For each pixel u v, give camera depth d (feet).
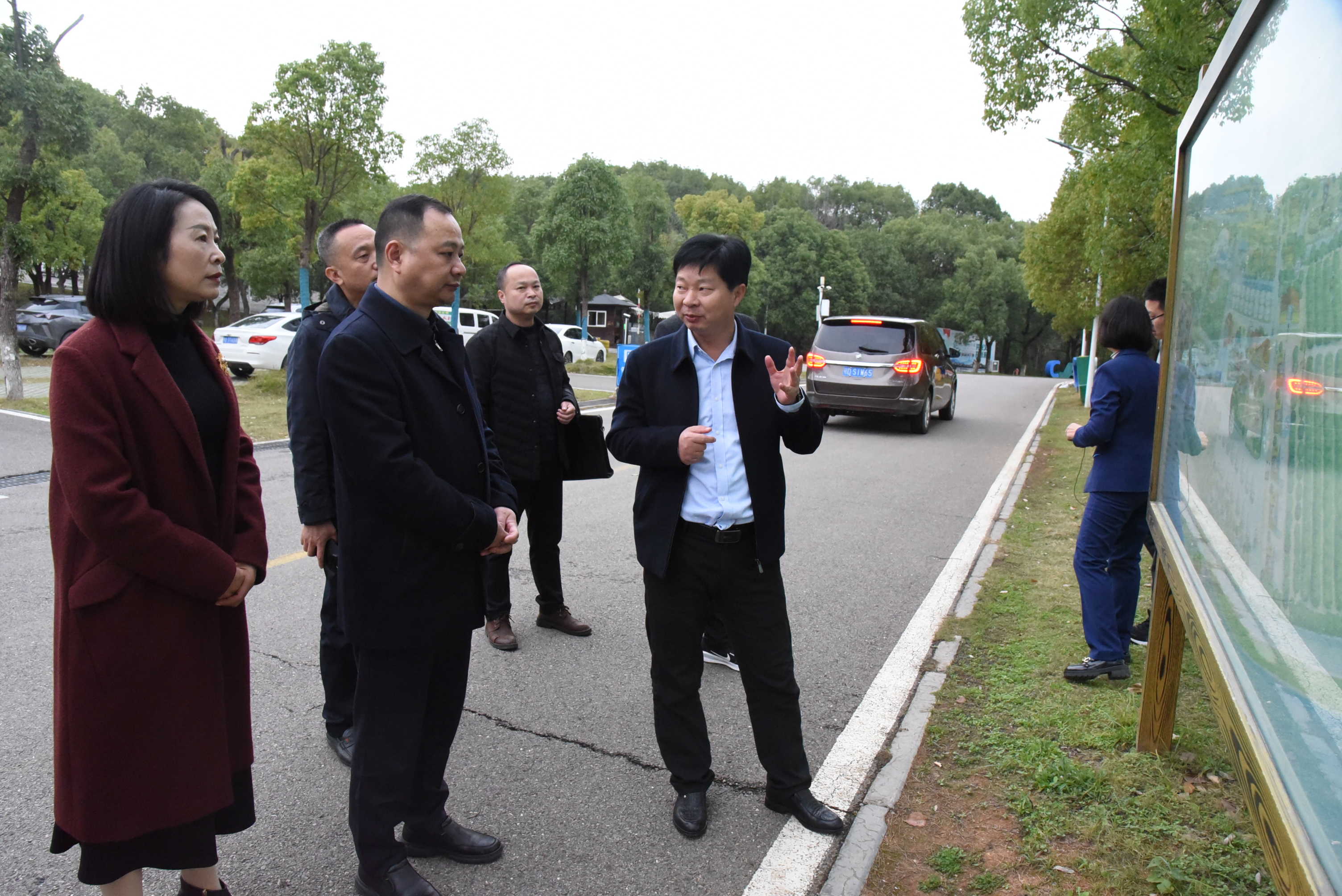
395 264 7.30
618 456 8.96
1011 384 94.38
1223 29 22.16
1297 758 4.49
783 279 167.12
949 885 7.83
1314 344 4.59
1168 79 24.30
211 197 6.41
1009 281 188.75
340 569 7.39
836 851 8.44
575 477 13.96
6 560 17.19
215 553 6.19
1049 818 8.77
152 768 6.08
